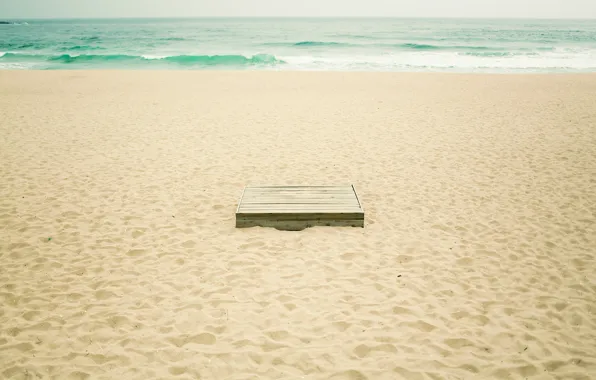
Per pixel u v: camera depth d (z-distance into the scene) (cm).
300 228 581
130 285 457
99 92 1664
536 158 859
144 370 342
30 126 1134
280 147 953
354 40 4888
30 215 620
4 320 402
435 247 533
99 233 571
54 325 396
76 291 446
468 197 684
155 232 573
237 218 575
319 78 2033
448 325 393
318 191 647
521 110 1306
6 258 508
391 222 601
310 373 337
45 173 789
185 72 2269
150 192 707
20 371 342
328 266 488
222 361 351
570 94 1555
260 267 487
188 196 691
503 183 738
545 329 388
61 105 1416
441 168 815
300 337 377
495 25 10175
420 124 1149
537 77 2034
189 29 8131
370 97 1554
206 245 538
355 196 629
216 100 1513
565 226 585
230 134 1062
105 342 375
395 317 403
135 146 962
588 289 447
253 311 413
